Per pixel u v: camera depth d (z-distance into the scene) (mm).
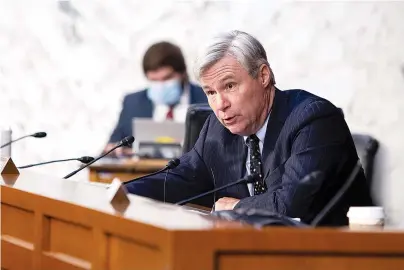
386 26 14508
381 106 14523
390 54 14500
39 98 16172
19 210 6379
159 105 14727
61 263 5738
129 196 6066
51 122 16156
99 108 16016
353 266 4648
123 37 15875
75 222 5582
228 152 8234
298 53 14883
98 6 15938
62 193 6145
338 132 7719
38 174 7645
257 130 7938
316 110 7734
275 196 7316
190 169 8469
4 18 16156
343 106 14672
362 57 14594
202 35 15523
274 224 5188
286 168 7598
